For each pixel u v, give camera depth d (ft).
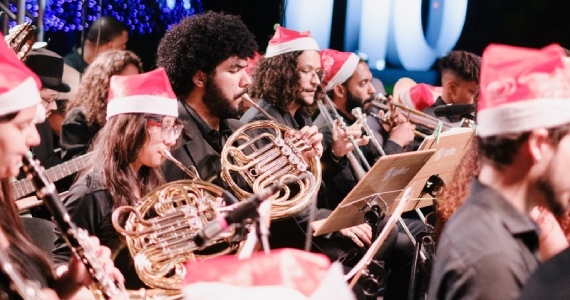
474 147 7.92
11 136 6.52
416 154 11.27
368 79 16.67
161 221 9.09
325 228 11.18
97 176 9.45
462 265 6.10
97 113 14.48
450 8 28.68
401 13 28.63
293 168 10.84
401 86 21.71
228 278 4.37
